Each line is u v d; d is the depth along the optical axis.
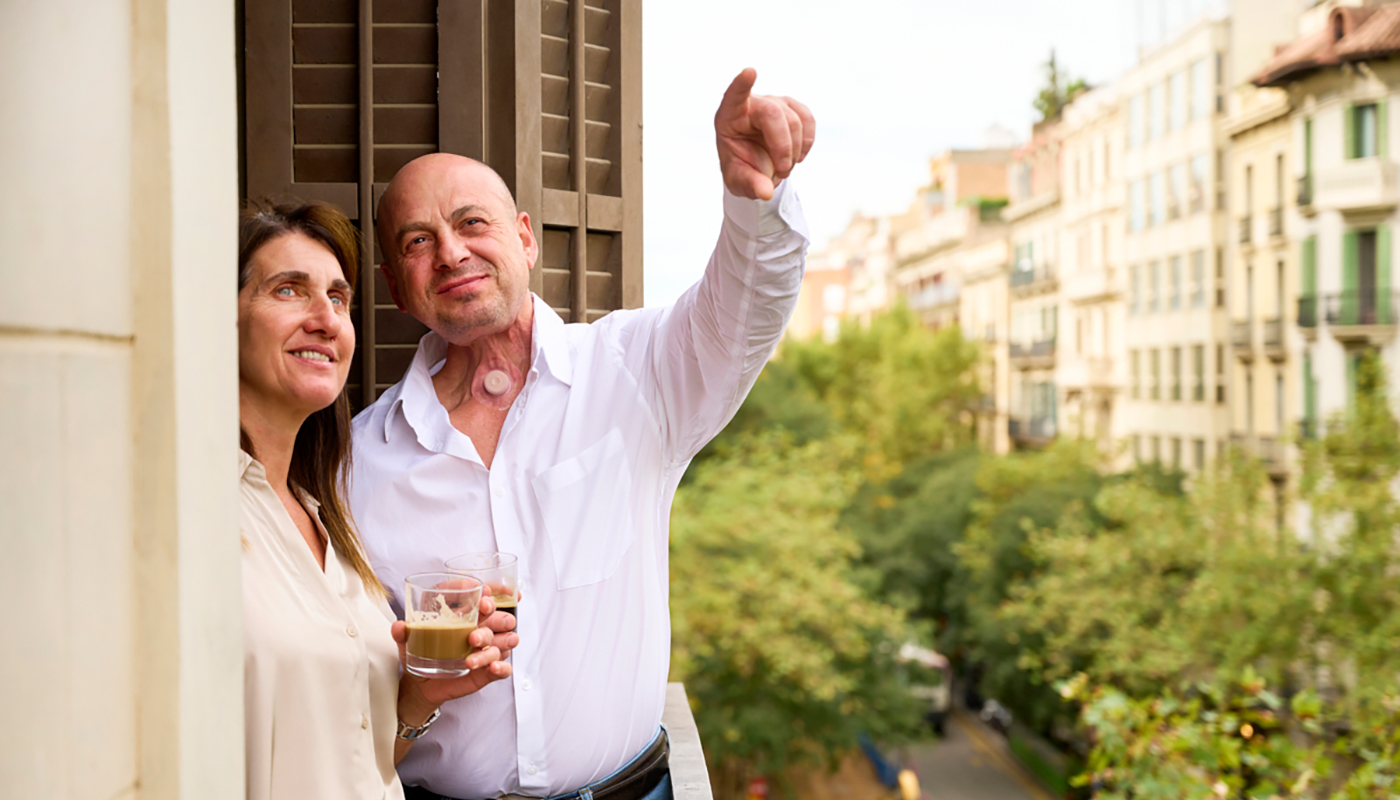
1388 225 19.41
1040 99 35.94
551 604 1.63
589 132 2.10
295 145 1.96
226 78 0.68
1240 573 14.92
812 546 18.38
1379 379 17.34
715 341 1.68
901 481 30.55
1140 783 3.82
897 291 49.69
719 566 18.02
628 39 2.13
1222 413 23.78
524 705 1.61
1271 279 22.05
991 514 23.34
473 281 1.63
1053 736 22.52
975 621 21.88
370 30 1.93
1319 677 13.93
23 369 0.48
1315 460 15.69
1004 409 36.97
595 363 1.75
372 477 1.70
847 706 18.77
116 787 0.56
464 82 1.92
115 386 0.57
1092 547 17.33
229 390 0.68
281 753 1.16
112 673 0.56
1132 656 15.91
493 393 1.74
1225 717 3.83
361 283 1.95
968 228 40.88
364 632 1.32
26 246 0.48
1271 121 22.05
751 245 1.55
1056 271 33.12
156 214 0.60
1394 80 19.22
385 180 1.97
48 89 0.50
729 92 1.41
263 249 1.26
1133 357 28.02
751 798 19.67
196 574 0.63
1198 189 24.62
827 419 26.58
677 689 2.67
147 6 0.59
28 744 0.48
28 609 0.48
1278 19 21.94
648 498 1.75
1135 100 27.75
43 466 0.49
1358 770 3.82
